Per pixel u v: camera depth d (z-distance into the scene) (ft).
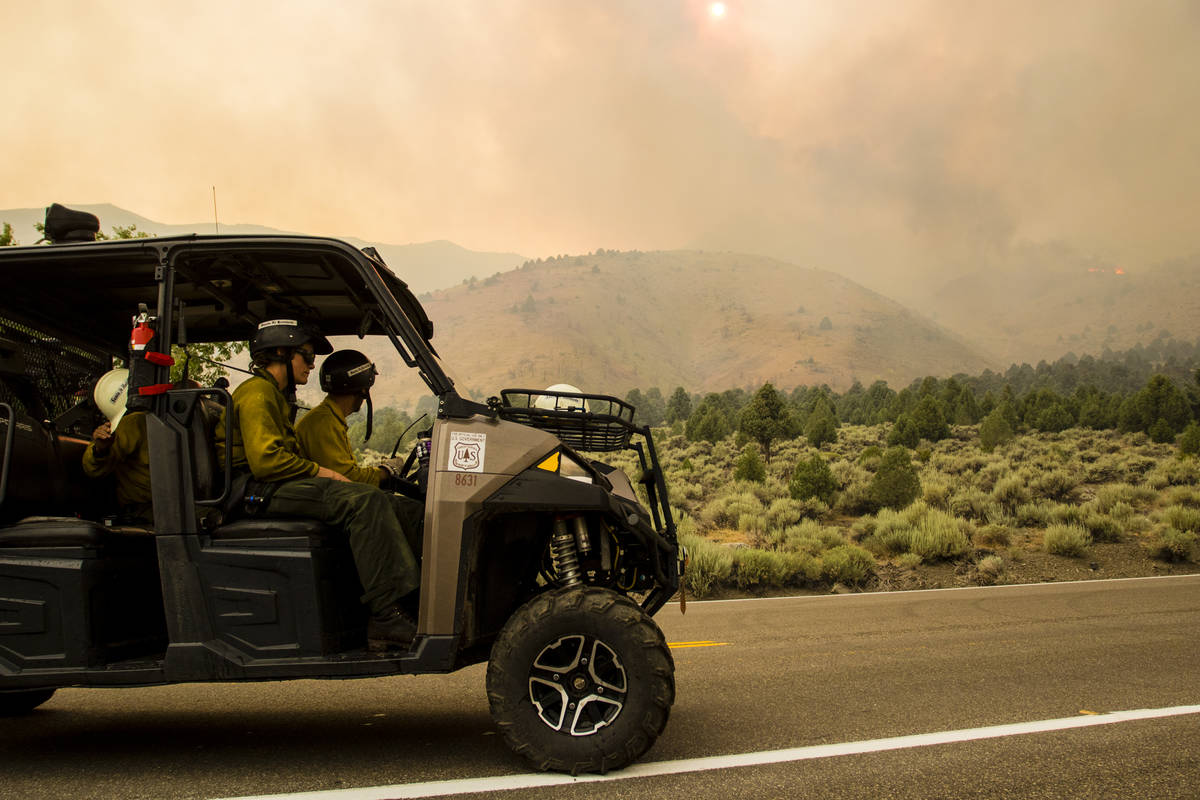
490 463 12.64
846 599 39.58
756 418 163.73
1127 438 191.11
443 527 12.36
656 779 11.94
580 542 13.53
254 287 15.23
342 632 12.73
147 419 12.73
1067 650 24.07
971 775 12.25
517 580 13.83
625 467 92.99
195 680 12.23
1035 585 43.78
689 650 24.82
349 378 14.43
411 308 15.15
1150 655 23.20
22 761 13.21
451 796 11.19
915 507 66.39
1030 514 68.74
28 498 13.35
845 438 219.00
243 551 12.35
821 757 13.08
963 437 212.84
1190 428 129.39
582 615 12.08
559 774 12.12
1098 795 11.45
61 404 15.79
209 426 13.20
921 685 19.29
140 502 14.35
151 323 12.94
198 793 11.50
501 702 11.99
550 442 13.14
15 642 12.23
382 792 11.34
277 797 11.20
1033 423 238.48
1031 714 16.29
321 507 12.73
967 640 26.11
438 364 13.01
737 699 17.81
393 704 17.74
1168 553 53.16
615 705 12.28
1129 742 14.07
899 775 12.20
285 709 17.28
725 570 44.16
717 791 11.41
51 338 15.40
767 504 88.28
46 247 13.14
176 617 12.34
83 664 12.24
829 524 73.51
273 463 12.73
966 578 48.75
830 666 21.89
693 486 96.53
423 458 14.17
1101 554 54.70
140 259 13.38
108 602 12.62
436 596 12.30
